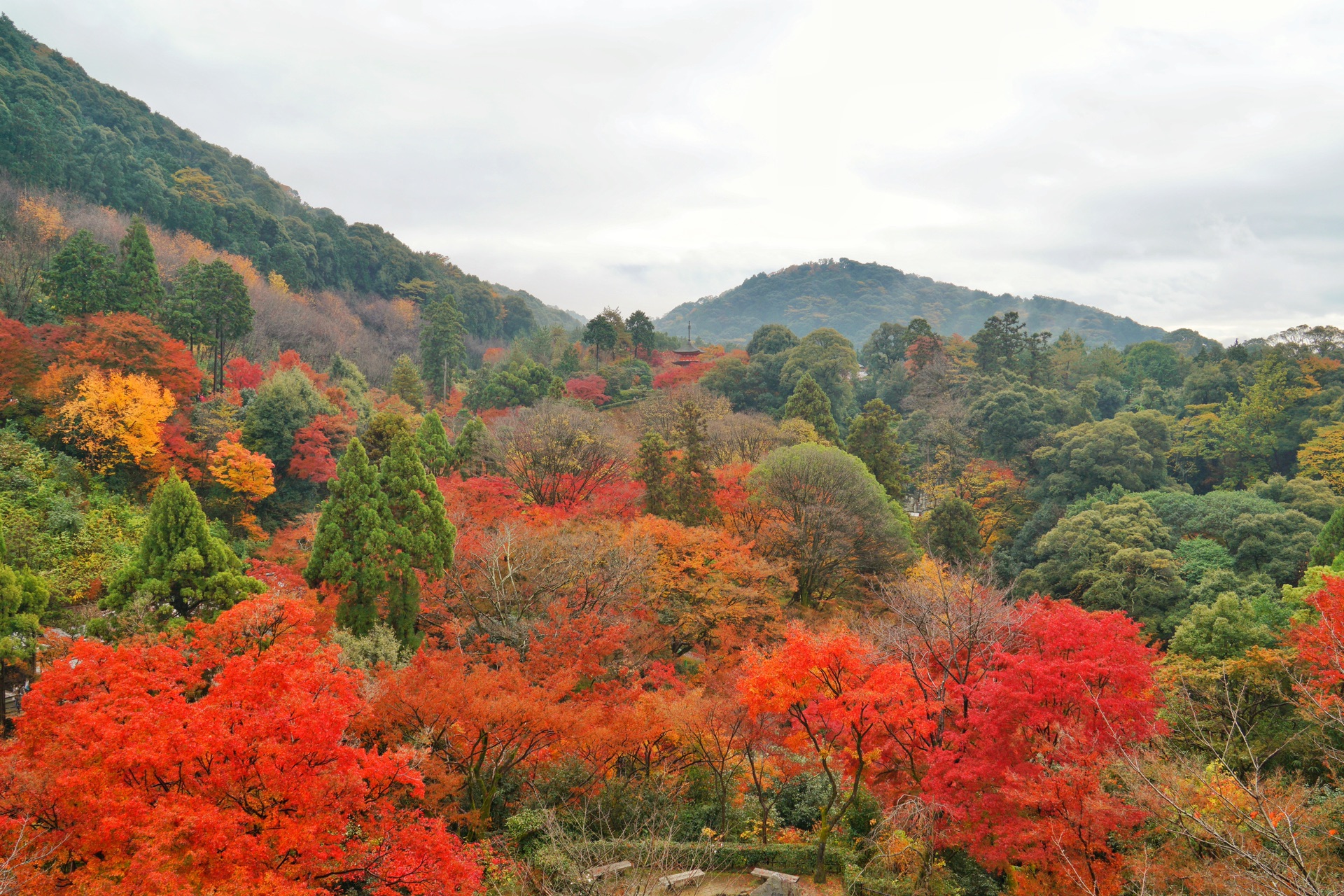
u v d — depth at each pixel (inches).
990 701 622.8
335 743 462.9
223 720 450.0
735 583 1225.4
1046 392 3100.4
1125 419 2701.8
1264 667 861.2
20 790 401.1
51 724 459.5
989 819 607.2
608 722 738.8
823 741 729.6
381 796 530.6
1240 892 423.8
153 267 1958.7
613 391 3516.2
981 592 823.1
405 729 668.7
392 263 5748.0
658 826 705.6
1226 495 1946.4
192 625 721.6
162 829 398.3
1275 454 2687.0
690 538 1254.9
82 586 1103.6
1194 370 3956.7
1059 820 547.5
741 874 661.9
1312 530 1718.8
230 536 1549.0
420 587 1060.5
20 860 394.3
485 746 665.0
